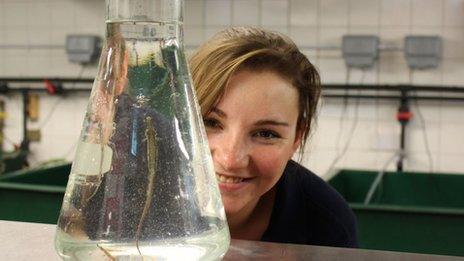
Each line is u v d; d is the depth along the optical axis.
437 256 0.38
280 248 0.40
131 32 0.34
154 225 0.32
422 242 1.32
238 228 0.74
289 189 0.75
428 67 2.01
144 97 0.33
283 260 0.37
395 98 2.06
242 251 0.39
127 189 0.32
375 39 2.02
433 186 1.91
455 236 1.30
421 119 2.07
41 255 0.38
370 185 1.95
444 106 2.05
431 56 1.98
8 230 0.43
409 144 2.10
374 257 0.38
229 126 0.58
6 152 2.32
